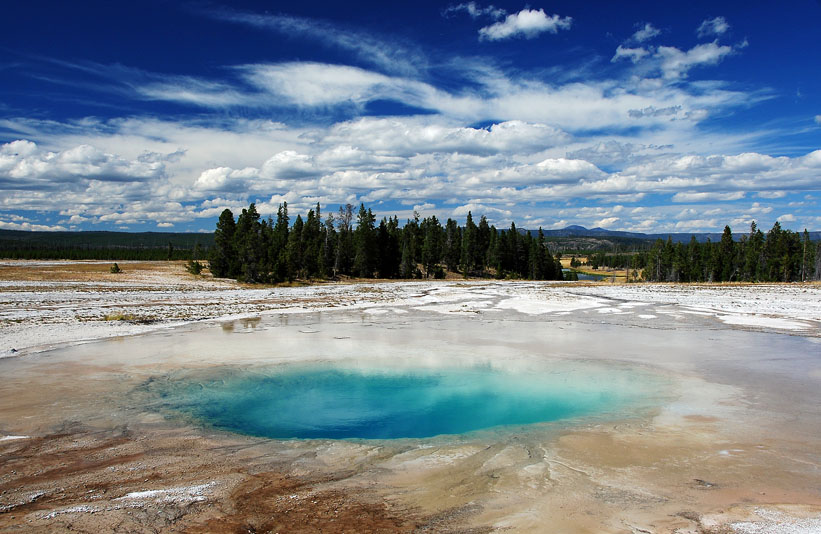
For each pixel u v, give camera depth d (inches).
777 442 360.5
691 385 538.3
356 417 440.8
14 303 1240.2
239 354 703.7
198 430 398.6
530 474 306.0
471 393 517.7
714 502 265.7
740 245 3902.6
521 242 4286.4
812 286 2295.8
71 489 285.0
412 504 266.5
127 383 545.3
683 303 1456.7
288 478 303.0
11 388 515.8
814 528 236.5
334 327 968.3
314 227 3479.3
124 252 5999.0
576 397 498.0
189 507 262.7
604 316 1149.1
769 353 713.0
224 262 2496.3
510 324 1016.2
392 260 3489.2
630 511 255.9
